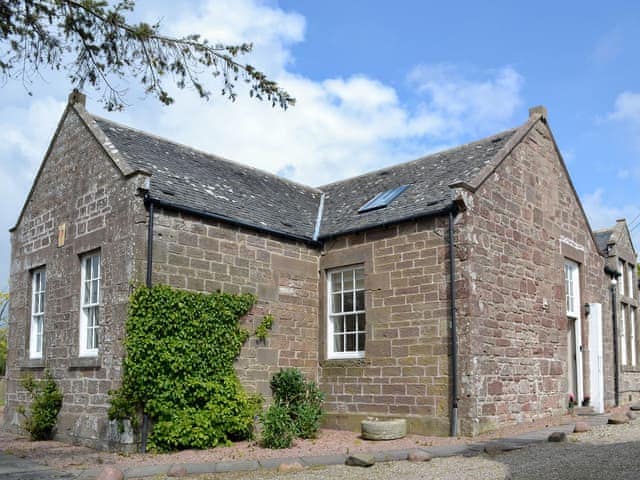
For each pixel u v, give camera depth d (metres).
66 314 13.20
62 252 13.68
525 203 14.53
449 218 12.66
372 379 13.54
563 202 16.33
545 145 15.82
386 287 13.60
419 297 12.98
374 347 13.59
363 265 14.31
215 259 12.87
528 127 15.12
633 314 20.78
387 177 17.22
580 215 17.17
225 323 12.62
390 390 13.17
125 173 11.99
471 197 12.64
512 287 13.53
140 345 11.19
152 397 11.22
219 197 14.00
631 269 21.06
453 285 12.39
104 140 12.95
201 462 9.82
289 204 16.48
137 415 11.09
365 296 13.97
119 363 11.31
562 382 14.82
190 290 12.32
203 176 14.81
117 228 12.02
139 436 11.11
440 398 12.31
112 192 12.35
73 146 13.94
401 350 13.11
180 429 11.20
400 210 13.94
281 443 11.27
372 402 13.47
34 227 14.98
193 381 11.69
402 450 10.33
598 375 15.69
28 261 14.99
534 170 15.16
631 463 8.12
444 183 14.13
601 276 18.06
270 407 12.06
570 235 16.42
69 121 14.26
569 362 16.12
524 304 13.85
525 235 14.31
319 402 13.57
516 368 13.23
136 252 11.55
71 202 13.63
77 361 12.47
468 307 12.12
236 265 13.26
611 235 19.83
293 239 14.58
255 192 15.89
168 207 12.13
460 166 14.83
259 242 13.84
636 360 20.44
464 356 12.04
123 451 10.95
